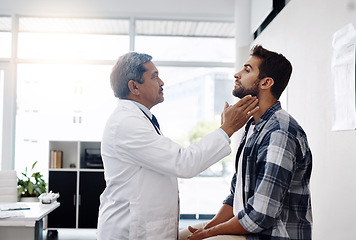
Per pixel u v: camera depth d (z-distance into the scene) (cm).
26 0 559
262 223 139
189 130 596
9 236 316
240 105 165
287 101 351
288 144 144
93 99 575
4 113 563
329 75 251
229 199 179
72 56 579
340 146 234
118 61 183
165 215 172
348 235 220
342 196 230
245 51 515
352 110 214
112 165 174
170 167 162
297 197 151
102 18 583
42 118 570
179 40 593
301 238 150
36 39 576
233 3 575
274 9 413
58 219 479
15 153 567
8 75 567
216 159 165
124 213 169
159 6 571
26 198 489
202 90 598
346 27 223
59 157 490
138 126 167
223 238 144
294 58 330
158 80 183
